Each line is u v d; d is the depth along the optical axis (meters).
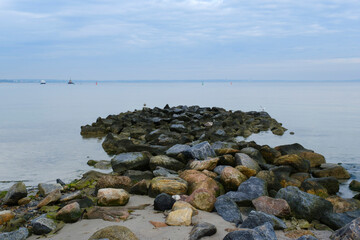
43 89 140.62
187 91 121.94
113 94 98.75
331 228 8.41
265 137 24.88
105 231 6.94
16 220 8.48
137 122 29.66
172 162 13.55
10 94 94.50
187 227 7.75
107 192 9.55
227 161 13.23
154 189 10.32
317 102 64.19
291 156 13.48
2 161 16.72
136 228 7.71
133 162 13.70
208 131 23.45
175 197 9.67
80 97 82.44
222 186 10.97
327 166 14.76
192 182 10.84
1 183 12.99
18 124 31.83
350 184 12.52
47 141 22.73
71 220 8.34
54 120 35.44
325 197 10.74
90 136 25.02
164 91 121.94
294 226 8.12
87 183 12.33
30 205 10.12
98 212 8.70
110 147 19.70
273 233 6.98
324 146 21.47
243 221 8.03
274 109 49.66
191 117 32.19
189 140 19.25
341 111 46.09
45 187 11.38
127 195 9.73
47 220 8.09
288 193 9.38
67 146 20.92
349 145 21.80
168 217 8.02
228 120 29.67
